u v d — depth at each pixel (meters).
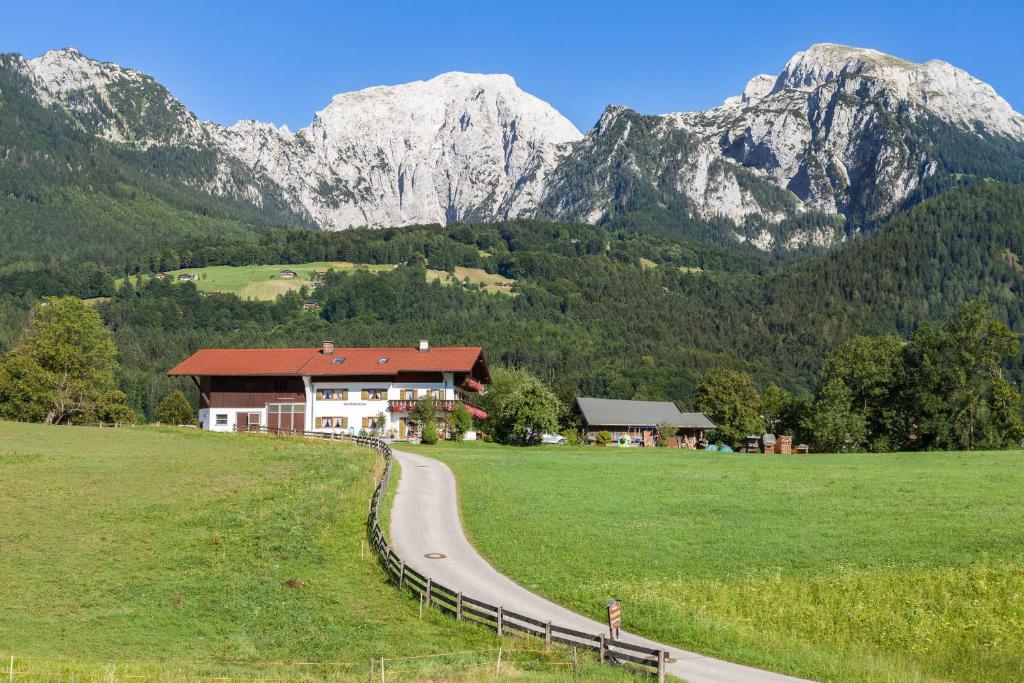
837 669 30.23
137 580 39.16
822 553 42.69
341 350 109.62
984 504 52.72
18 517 48.62
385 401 103.69
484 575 39.59
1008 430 112.56
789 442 110.62
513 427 102.25
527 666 28.81
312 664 29.81
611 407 130.75
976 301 116.19
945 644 34.34
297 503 53.06
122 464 67.00
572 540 45.16
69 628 33.06
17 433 86.88
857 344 126.25
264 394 104.94
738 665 30.14
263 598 37.09
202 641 32.41
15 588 37.53
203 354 109.12
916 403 117.44
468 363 104.00
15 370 106.25
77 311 109.75
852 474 68.38
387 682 27.45
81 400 107.38
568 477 66.31
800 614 36.25
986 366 116.81
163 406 159.75
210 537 45.75
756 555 42.50
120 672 27.30
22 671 26.12
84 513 50.06
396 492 57.66
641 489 60.41
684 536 46.03
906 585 38.84
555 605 35.78
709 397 145.88
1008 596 37.59
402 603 36.53
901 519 49.06
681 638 32.66
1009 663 32.81
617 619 30.89
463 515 51.09
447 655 30.17
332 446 82.75
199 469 65.25
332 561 42.16
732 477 66.94
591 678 26.92
